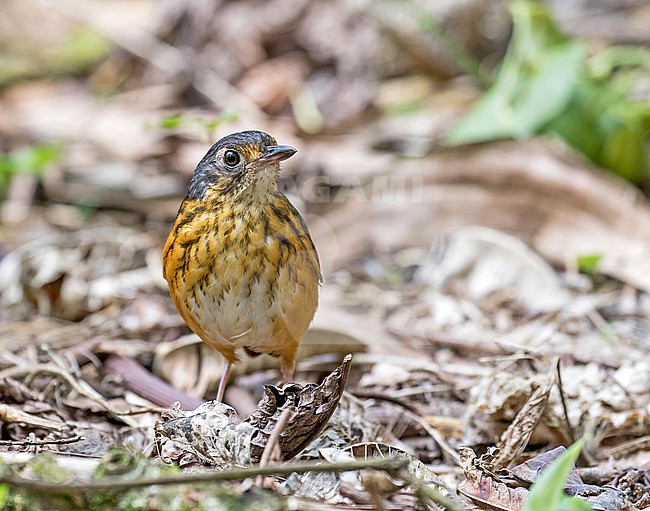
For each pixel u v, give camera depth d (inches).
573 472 267.1
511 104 540.4
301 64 673.6
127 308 443.2
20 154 573.0
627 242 475.8
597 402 319.9
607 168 546.6
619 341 398.3
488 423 311.6
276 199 294.4
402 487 237.1
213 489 207.2
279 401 255.8
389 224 514.0
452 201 511.8
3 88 732.7
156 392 339.9
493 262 458.0
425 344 397.4
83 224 559.2
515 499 246.4
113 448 218.5
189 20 706.8
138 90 708.0
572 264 472.7
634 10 765.9
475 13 709.9
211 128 405.1
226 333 298.0
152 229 551.2
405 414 324.5
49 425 291.0
